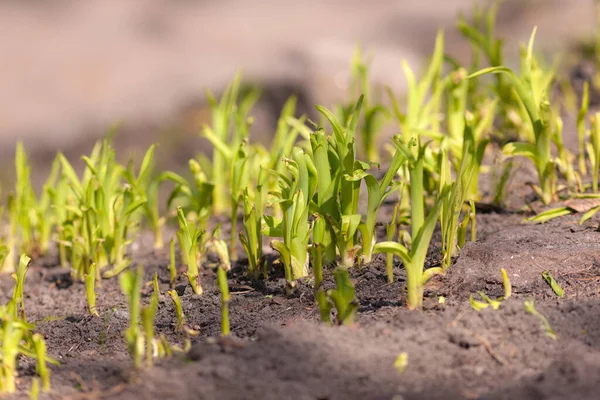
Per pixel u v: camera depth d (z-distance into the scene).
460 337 2.61
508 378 2.44
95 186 3.98
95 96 9.87
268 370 2.47
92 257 3.99
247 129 4.50
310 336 2.62
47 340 3.36
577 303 2.82
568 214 3.80
